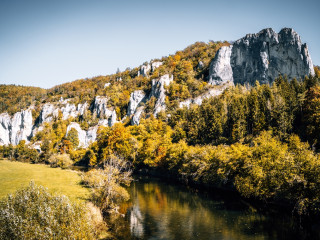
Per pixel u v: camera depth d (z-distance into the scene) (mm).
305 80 92062
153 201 43438
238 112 82375
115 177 38094
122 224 31078
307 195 30109
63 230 18047
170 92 169875
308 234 26453
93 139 179875
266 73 162375
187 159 61000
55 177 55531
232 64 177500
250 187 36469
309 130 57375
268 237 26266
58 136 171375
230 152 50875
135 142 89688
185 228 29672
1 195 33281
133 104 195250
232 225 30328
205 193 49406
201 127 91312
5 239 16578
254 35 173625
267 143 41625
